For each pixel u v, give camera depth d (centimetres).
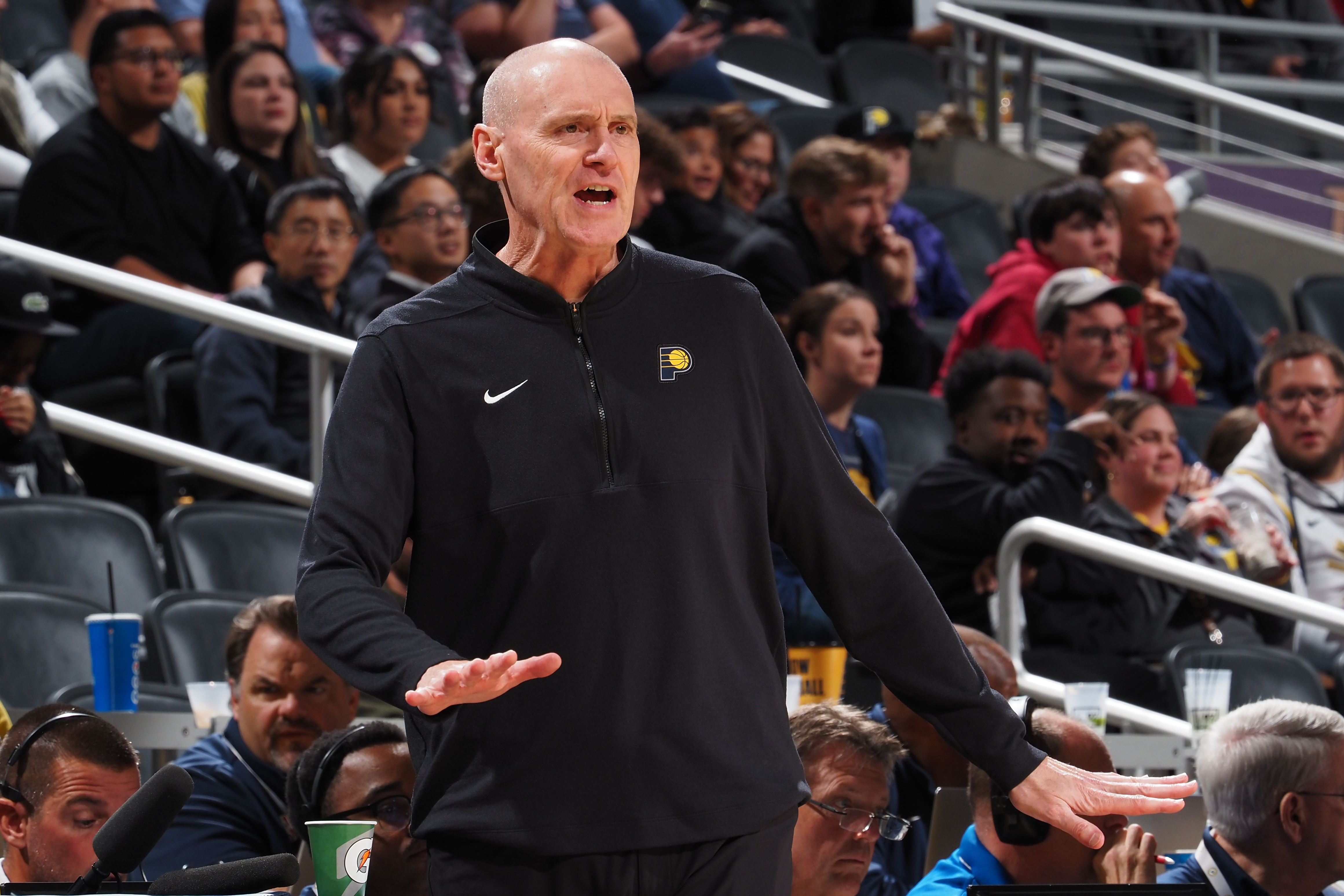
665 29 3203
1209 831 1043
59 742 916
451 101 2909
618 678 598
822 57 3612
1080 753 975
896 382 2216
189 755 1153
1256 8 3434
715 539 623
